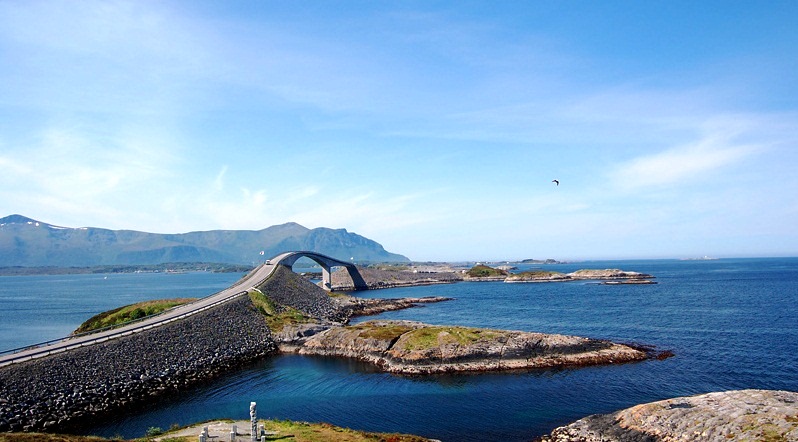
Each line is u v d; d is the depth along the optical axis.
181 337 77.75
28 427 45.22
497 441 45.19
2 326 138.50
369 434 42.53
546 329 103.06
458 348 73.31
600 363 71.19
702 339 89.06
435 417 51.66
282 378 68.00
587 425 46.09
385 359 75.81
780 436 35.72
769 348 80.69
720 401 43.84
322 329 98.12
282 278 162.75
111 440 37.28
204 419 51.12
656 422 43.03
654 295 180.12
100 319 108.62
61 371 55.19
